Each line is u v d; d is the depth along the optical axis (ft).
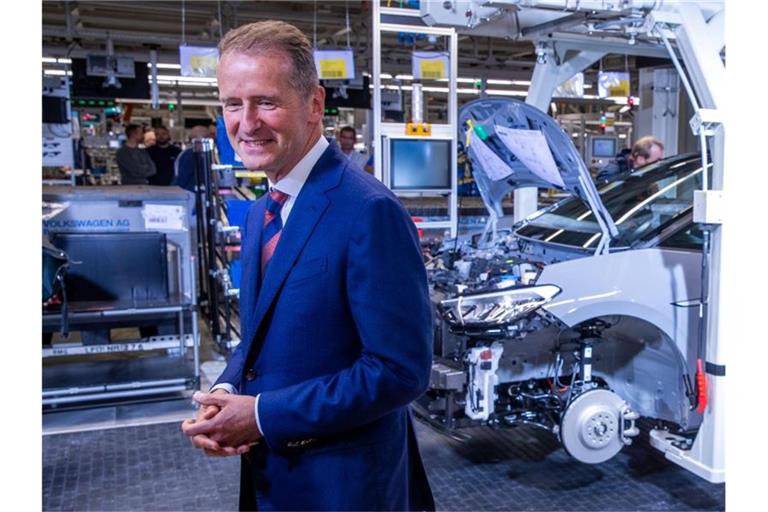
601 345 12.53
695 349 11.15
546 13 13.56
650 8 10.19
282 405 4.79
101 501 11.25
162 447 13.55
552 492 11.48
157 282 17.33
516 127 11.05
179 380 16.38
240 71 4.69
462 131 12.56
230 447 4.94
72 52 29.37
